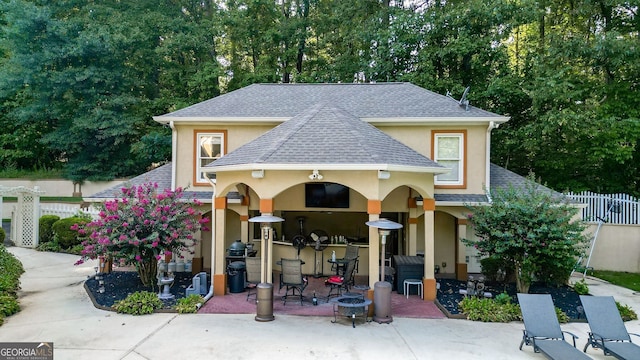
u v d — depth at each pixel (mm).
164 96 29797
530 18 22625
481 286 12047
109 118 27297
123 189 13016
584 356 7273
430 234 12148
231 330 9211
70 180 29500
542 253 11492
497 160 24328
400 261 13266
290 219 18234
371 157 10422
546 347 7727
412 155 11844
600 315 8516
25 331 9000
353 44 29641
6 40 27344
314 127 11945
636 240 17172
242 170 11375
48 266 16703
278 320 10031
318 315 10531
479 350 8227
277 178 10984
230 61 33156
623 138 19750
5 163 31406
